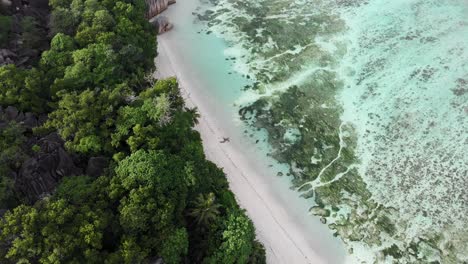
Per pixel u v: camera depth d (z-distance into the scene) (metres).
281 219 42.88
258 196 44.41
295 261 40.16
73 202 33.88
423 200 44.50
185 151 40.00
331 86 54.78
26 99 42.12
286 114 51.66
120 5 52.59
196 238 37.31
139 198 34.09
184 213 37.19
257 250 38.34
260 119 51.06
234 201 41.25
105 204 34.47
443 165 47.16
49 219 31.59
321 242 41.53
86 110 40.62
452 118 51.31
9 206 35.16
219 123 50.50
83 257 31.17
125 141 40.19
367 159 47.84
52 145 38.72
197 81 54.88
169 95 43.59
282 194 44.78
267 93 53.81
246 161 47.16
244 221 37.44
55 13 49.75
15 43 47.44
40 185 36.62
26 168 36.72
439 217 43.31
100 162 38.78
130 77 47.84
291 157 47.72
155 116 40.28
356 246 41.38
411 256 40.81
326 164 47.38
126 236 33.47
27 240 30.05
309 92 54.03
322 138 49.59
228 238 36.09
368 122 51.09
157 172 35.69
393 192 45.12
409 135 49.81
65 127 39.97
